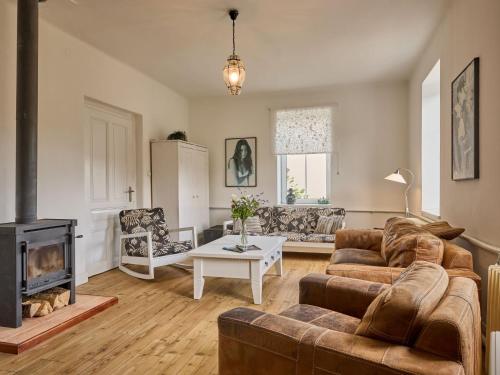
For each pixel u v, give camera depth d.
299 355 1.30
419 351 1.17
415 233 2.48
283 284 3.87
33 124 2.89
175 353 2.33
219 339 1.54
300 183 6.22
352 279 2.07
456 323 1.13
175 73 5.16
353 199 5.87
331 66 4.88
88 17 3.45
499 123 2.27
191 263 4.90
